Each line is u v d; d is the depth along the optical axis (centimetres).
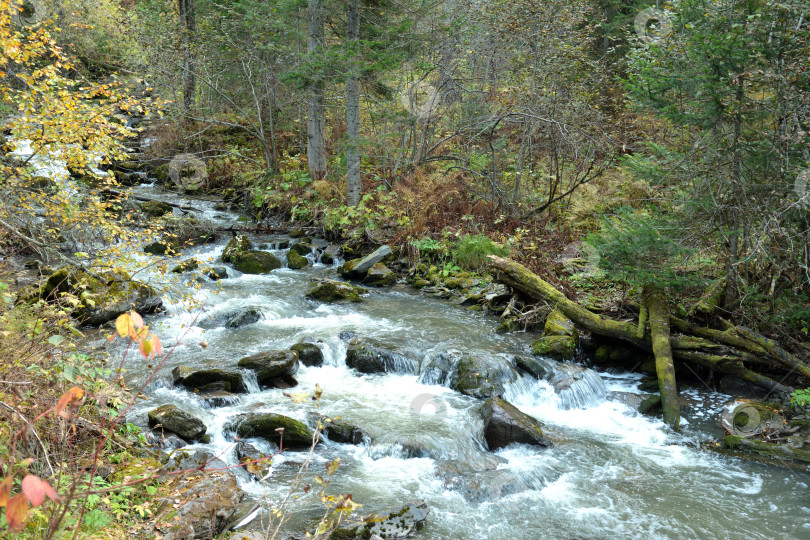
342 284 1138
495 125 1356
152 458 486
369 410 705
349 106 1405
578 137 1255
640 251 753
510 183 1478
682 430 690
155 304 955
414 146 1579
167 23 1978
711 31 720
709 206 762
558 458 629
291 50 1719
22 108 568
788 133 694
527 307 992
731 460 627
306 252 1373
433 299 1127
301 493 536
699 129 823
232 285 1159
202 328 933
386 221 1430
